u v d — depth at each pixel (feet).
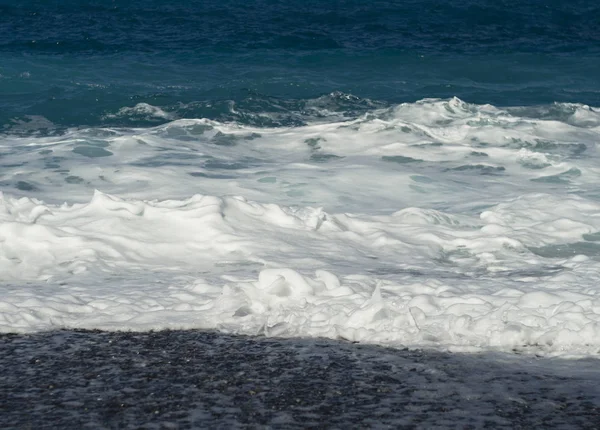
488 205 59.31
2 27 169.58
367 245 48.73
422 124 91.40
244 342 32.78
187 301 37.91
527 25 181.06
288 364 30.53
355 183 65.36
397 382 28.91
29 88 114.93
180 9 193.98
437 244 49.29
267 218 50.85
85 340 32.89
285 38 160.76
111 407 26.84
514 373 29.66
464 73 134.51
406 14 189.16
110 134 84.84
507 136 82.99
